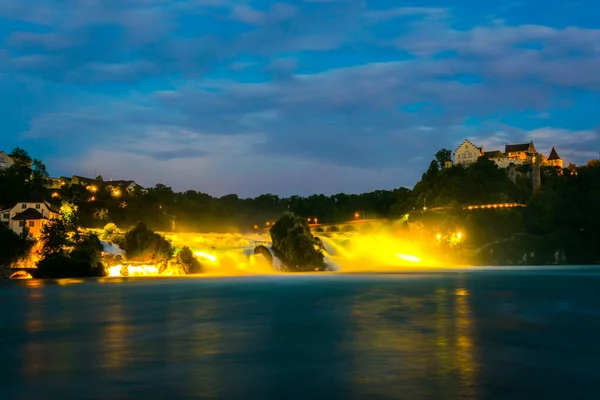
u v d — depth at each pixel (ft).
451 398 78.18
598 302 207.21
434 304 201.26
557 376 90.27
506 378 89.10
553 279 374.43
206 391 81.97
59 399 78.38
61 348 115.75
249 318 164.35
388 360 102.06
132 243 422.41
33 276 377.30
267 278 382.01
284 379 88.53
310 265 488.02
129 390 82.64
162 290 272.31
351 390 82.07
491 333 132.36
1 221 469.57
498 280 357.20
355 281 346.33
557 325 146.20
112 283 324.80
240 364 99.60
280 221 500.33
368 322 152.76
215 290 273.95
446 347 114.62
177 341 123.85
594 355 106.42
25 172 641.40
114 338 128.57
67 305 203.21
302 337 128.06
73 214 453.17
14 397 79.41
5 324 152.97
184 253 436.35
